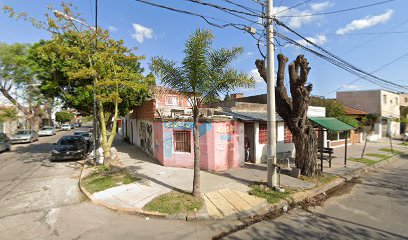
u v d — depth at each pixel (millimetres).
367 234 4887
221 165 10055
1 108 29812
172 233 4953
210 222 5480
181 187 7648
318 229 5133
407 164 12844
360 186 8484
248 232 5000
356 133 22188
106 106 14055
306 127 9133
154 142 12875
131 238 4727
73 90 13023
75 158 13047
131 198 6738
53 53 10297
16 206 6473
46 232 4969
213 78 6574
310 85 8570
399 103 32188
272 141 7555
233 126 10539
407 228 5156
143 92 13883
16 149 18594
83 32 9977
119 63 11930
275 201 6535
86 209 6234
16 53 19141
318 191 7555
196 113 6707
